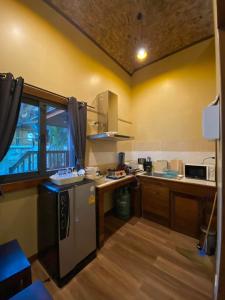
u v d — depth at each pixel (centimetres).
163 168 296
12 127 144
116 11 206
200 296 130
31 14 174
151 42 268
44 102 188
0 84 140
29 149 179
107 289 138
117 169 292
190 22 226
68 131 216
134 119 360
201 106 263
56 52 201
